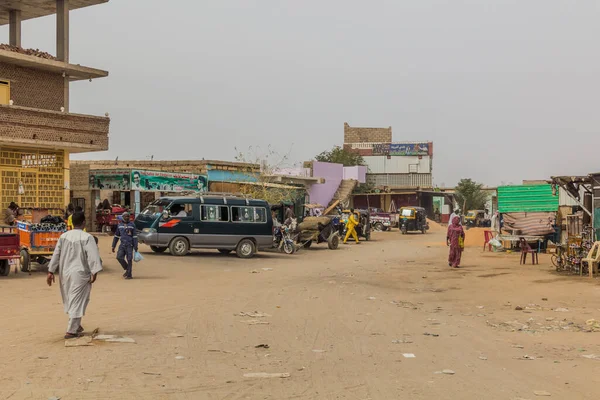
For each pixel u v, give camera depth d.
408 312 14.16
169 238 27.03
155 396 6.78
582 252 22.34
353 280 20.58
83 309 9.92
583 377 8.23
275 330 11.33
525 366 8.89
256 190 45.94
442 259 29.38
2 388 6.95
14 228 19.14
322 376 7.97
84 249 9.86
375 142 89.12
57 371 7.78
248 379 7.69
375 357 9.26
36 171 28.06
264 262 26.89
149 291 16.53
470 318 13.47
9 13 32.25
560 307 14.98
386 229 62.28
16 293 15.46
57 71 29.83
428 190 78.12
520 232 33.75
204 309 13.57
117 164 46.53
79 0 30.52
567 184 27.61
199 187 44.56
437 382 7.79
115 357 8.64
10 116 25.73
